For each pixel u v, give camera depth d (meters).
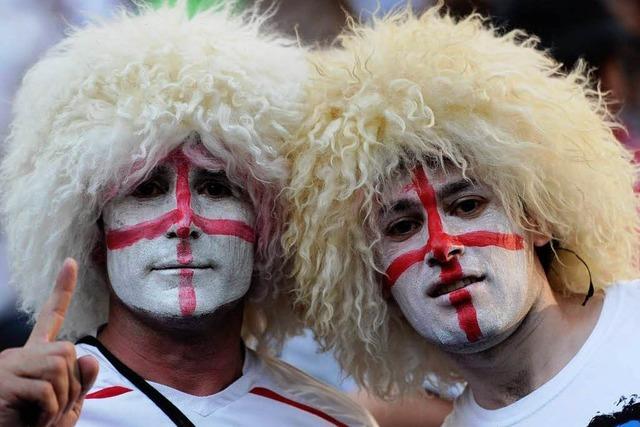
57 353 4.40
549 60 6.03
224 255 5.58
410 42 5.75
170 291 5.48
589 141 5.75
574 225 5.80
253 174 5.63
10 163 5.89
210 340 5.73
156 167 5.54
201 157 5.53
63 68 5.66
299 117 5.74
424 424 7.22
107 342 5.86
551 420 5.44
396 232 5.70
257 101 5.61
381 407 7.22
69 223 5.62
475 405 5.88
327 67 5.82
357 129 5.57
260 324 6.38
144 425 5.57
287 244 5.80
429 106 5.55
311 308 5.83
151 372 5.73
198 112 5.46
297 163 5.70
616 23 9.85
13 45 9.20
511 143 5.52
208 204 5.62
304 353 7.30
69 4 9.23
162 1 6.16
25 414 4.46
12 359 4.44
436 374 6.41
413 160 5.57
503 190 5.59
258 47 5.80
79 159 5.46
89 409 5.52
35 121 5.72
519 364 5.66
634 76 9.91
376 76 5.61
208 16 5.97
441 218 5.55
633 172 6.14
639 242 6.16
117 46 5.60
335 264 5.69
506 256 5.56
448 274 5.51
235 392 5.84
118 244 5.57
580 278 5.93
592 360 5.46
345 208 5.65
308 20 9.38
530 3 9.89
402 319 6.14
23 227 5.73
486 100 5.53
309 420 5.92
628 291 5.70
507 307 5.51
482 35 5.91
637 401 5.21
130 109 5.44
